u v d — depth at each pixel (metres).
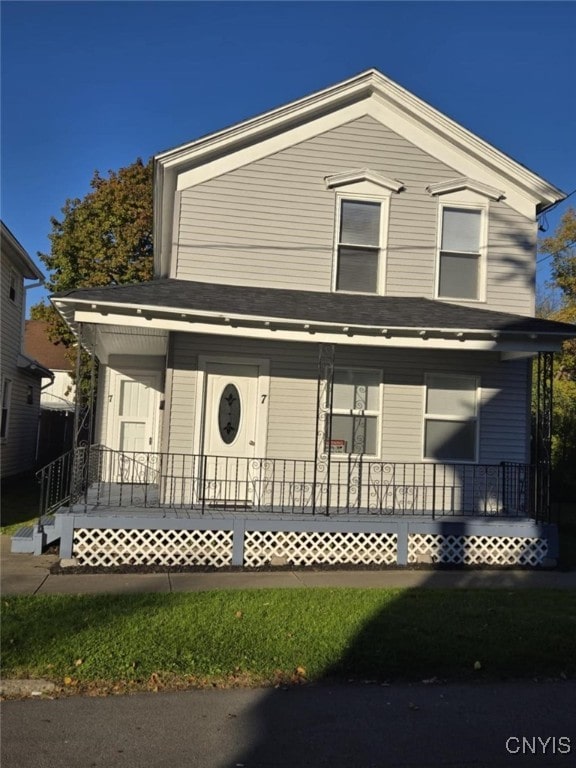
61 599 6.96
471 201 11.51
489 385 11.24
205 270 10.83
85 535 8.84
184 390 10.50
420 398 11.06
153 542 9.15
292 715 4.50
